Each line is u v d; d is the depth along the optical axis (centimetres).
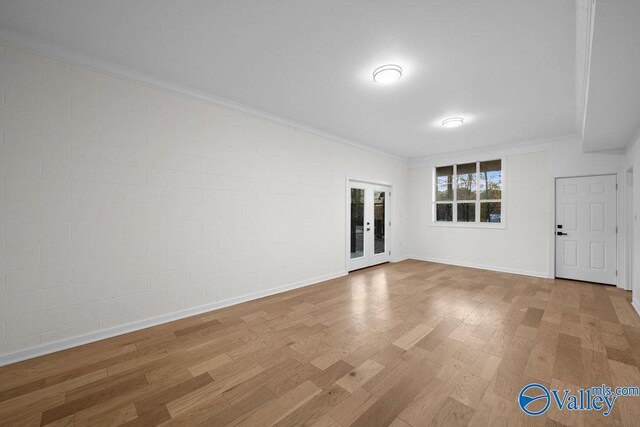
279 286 401
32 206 221
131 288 270
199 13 195
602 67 196
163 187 291
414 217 682
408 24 205
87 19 200
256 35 220
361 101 343
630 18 145
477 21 200
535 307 334
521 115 380
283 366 208
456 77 281
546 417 156
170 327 279
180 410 163
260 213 379
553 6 182
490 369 203
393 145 554
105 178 256
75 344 239
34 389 181
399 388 182
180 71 274
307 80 291
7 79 213
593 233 448
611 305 340
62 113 235
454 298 370
